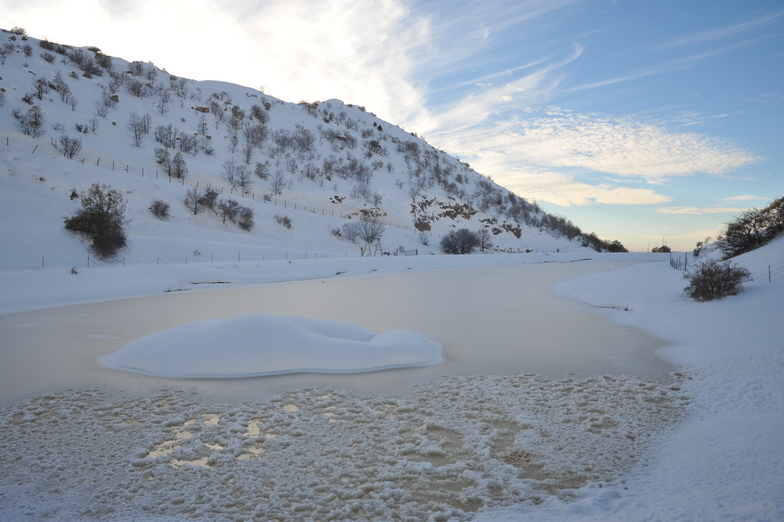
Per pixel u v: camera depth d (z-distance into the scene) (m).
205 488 4.81
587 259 69.81
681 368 9.47
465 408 7.33
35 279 21.72
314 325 11.52
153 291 25.61
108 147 68.88
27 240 28.58
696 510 4.00
